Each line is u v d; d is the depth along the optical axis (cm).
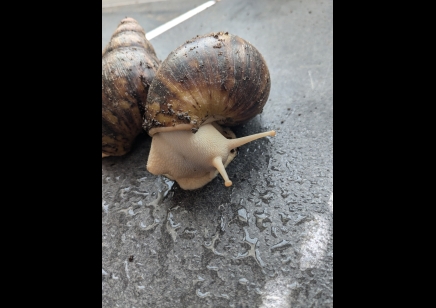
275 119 17
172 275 12
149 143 17
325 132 16
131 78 15
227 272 12
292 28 22
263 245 12
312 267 12
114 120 15
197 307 11
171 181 15
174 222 14
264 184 14
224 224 13
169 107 13
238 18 25
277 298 11
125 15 28
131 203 15
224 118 14
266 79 14
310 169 14
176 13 27
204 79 13
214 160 13
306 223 13
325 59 20
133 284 12
